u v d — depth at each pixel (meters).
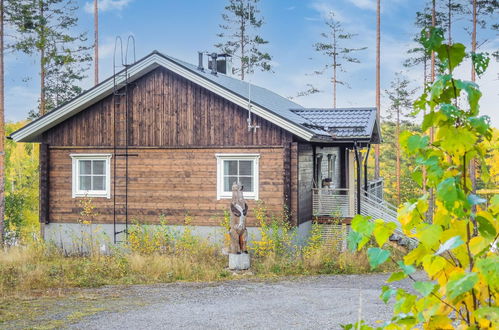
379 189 27.44
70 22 36.12
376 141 26.14
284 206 18.39
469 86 1.87
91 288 13.80
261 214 18.25
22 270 15.41
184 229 19.28
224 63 26.31
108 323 10.11
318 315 10.58
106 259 16.80
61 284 14.10
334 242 17.92
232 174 19.11
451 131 1.88
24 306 11.54
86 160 20.28
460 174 1.89
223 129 19.11
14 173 40.38
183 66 18.62
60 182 20.39
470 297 1.90
